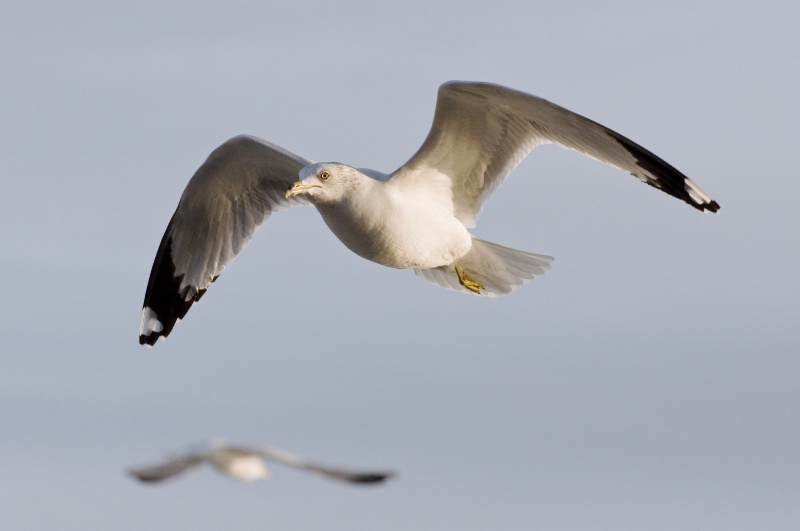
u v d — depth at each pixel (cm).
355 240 1249
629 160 1211
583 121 1190
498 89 1159
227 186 1410
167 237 1472
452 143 1248
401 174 1260
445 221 1277
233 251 1438
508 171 1267
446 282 1421
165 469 958
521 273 1380
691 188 1179
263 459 966
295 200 1418
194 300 1470
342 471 962
